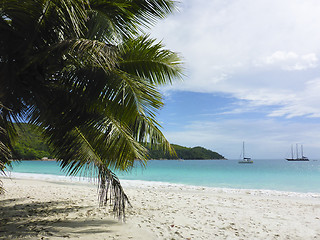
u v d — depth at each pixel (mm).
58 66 4664
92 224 5297
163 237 4680
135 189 12289
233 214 6914
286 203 9047
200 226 5562
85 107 4578
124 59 5227
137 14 5340
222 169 46062
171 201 8711
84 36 4699
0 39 4277
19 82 4434
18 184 12656
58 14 4109
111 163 4789
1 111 4168
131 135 4844
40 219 5605
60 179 17047
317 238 4930
